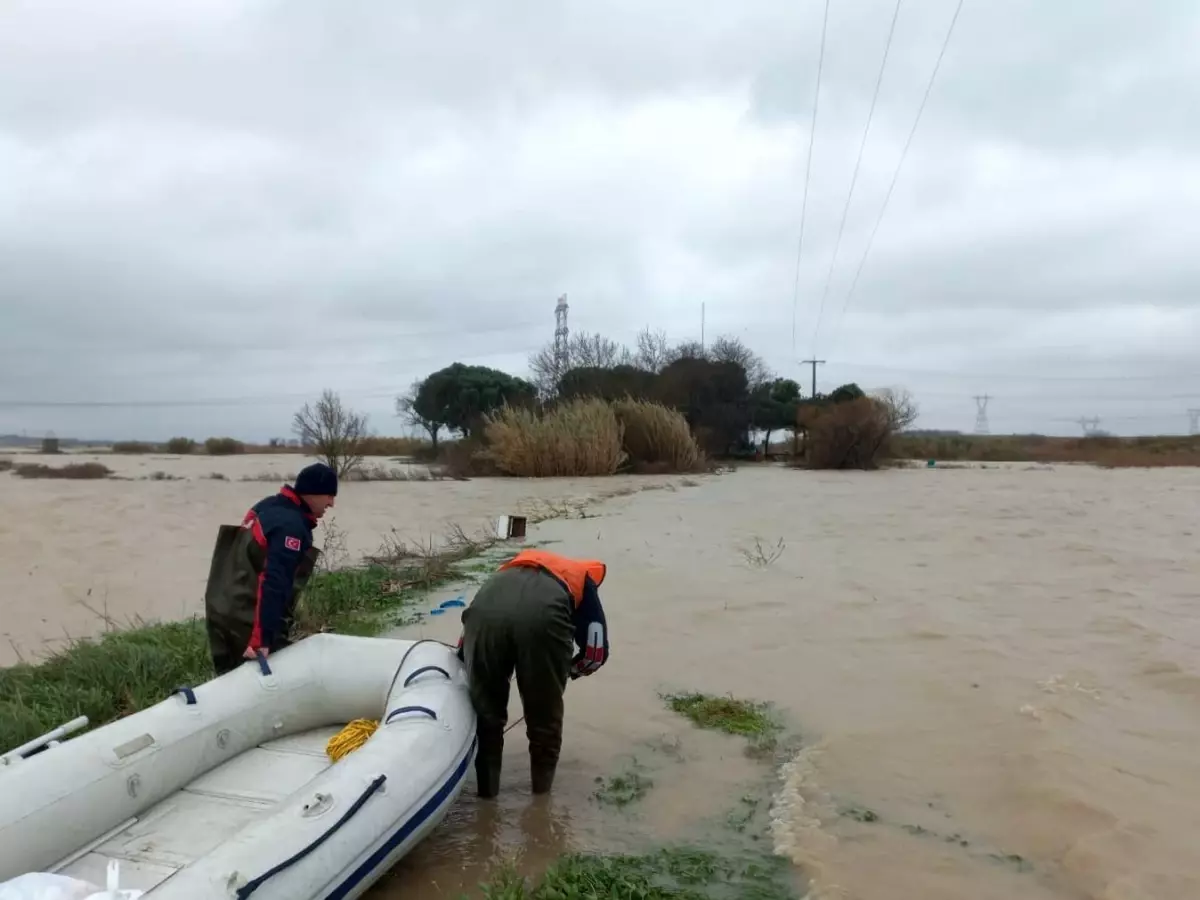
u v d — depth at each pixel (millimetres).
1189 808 4660
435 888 3980
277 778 4523
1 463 42531
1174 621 8648
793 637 8094
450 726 4422
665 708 6293
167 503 21109
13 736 5367
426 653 5043
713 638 8055
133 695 6207
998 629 8367
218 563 5500
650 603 9430
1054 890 3920
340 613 8781
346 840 3486
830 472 37062
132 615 9281
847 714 6148
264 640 5113
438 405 50656
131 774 4074
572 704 6379
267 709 4922
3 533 15359
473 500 21562
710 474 33812
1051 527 16234
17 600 10031
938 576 11031
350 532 15641
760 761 5387
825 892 3855
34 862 3596
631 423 34344
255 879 3078
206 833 3990
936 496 23359
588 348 50344
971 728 5855
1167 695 6477
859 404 39656
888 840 4375
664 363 50031
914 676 6961
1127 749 5461
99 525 16625
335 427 31156
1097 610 9141
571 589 4852
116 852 3824
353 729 4734
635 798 4887
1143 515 18516
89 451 74625
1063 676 6910
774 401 48312
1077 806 4625
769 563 11875
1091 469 41938
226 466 41812
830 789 4961
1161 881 3938
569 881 3943
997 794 4879
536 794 4918
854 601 9539
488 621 4656
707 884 3973
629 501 21203
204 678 6641
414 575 10680
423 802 3967
